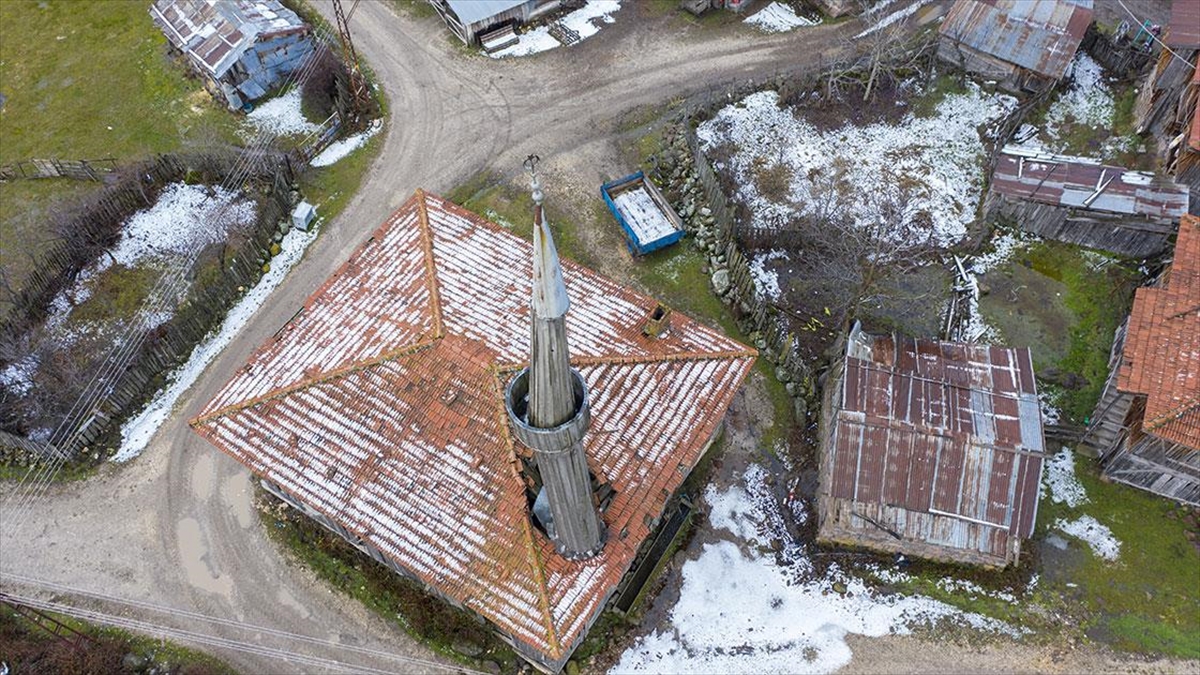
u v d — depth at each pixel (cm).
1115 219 4166
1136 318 3391
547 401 1934
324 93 5003
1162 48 4675
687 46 5494
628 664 3159
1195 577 3322
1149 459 3331
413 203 3594
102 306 4206
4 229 4525
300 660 3192
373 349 3086
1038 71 4841
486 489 2778
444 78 5356
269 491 3597
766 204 4572
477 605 2667
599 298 3309
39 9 5872
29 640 3216
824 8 5672
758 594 3312
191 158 4675
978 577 3322
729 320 4106
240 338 4119
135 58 5469
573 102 5178
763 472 3634
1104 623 3225
